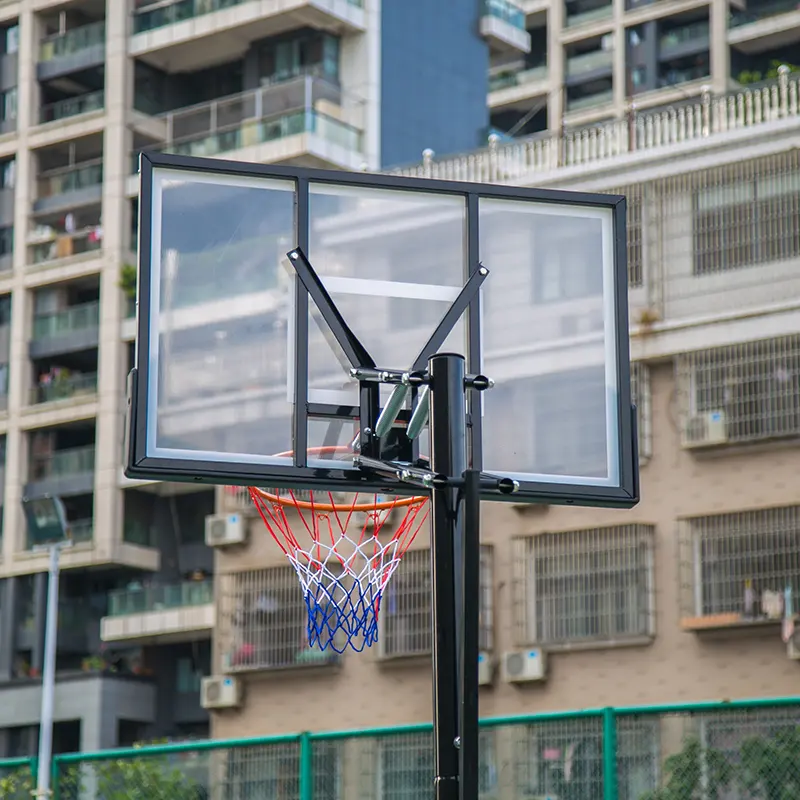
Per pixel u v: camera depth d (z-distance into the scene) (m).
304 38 98.69
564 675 64.06
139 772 38.84
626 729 34.53
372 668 67.56
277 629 70.38
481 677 65.12
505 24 107.31
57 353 101.94
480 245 19.91
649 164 65.38
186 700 97.06
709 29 118.62
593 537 64.44
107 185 101.81
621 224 20.31
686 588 62.28
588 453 19.69
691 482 63.28
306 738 37.53
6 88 107.12
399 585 67.06
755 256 63.09
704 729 33.91
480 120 104.81
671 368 64.50
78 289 104.19
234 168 19.28
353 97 97.38
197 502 99.50
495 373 19.67
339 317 19.00
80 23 107.19
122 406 98.62
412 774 36.44
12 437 101.62
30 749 96.81
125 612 94.56
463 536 16.27
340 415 18.88
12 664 98.19
